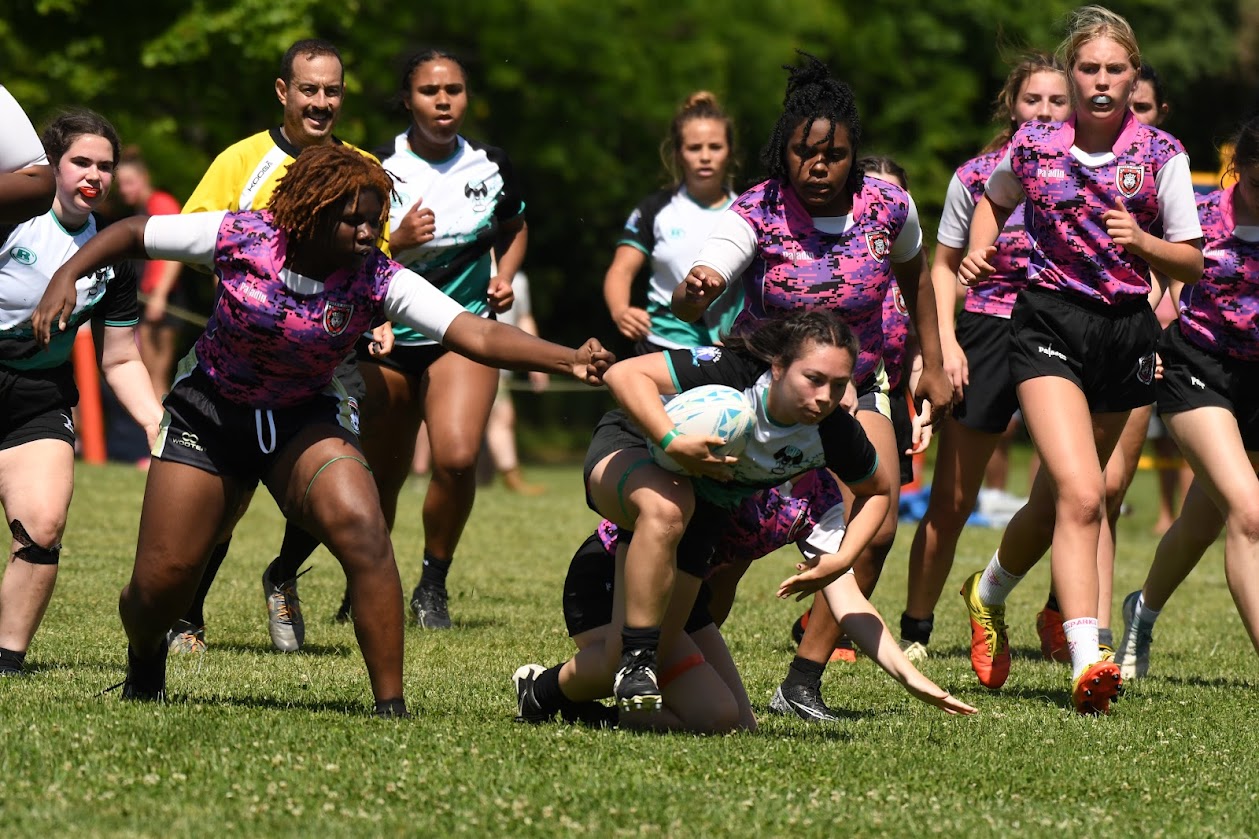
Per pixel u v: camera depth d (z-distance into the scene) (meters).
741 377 17.38
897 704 22.03
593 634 18.84
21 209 18.75
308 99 23.92
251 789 14.78
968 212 24.52
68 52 74.75
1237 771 17.91
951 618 33.44
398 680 18.31
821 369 16.78
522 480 75.19
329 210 16.98
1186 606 36.94
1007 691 23.84
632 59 93.38
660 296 30.73
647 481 17.47
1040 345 22.19
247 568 35.78
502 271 28.94
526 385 84.81
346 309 17.53
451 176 27.94
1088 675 20.88
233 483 18.06
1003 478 59.53
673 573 17.44
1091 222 21.80
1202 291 23.08
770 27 96.81
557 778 15.65
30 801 14.17
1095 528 21.77
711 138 30.16
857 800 15.54
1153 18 111.62
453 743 16.72
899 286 21.36
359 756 16.03
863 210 19.72
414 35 92.31
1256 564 22.55
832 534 18.52
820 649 20.80
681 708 18.69
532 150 93.38
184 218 17.42
